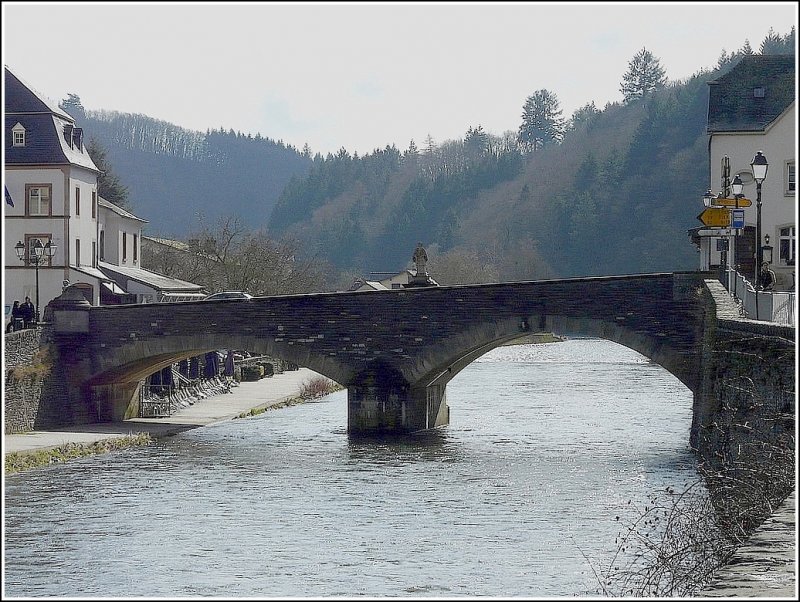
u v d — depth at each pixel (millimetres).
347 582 29328
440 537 34312
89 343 60250
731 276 54125
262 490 42344
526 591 27828
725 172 52719
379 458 50000
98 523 36750
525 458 49562
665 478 43812
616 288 53406
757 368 36625
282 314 57969
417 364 56625
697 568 22141
